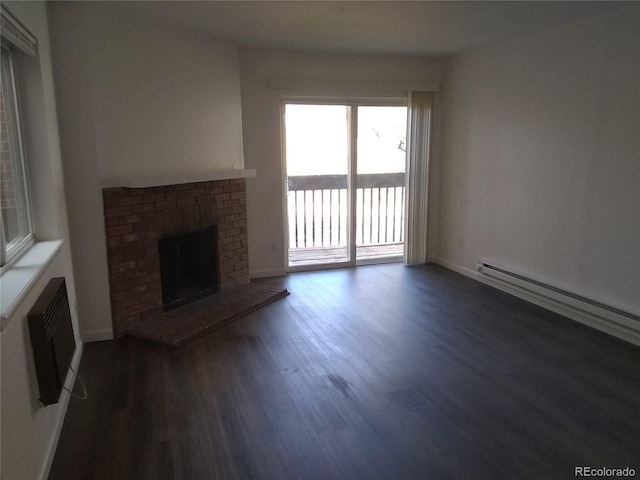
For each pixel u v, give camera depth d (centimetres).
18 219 257
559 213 391
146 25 356
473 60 481
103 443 228
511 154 439
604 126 346
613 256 348
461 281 499
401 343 343
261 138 487
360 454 219
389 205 635
